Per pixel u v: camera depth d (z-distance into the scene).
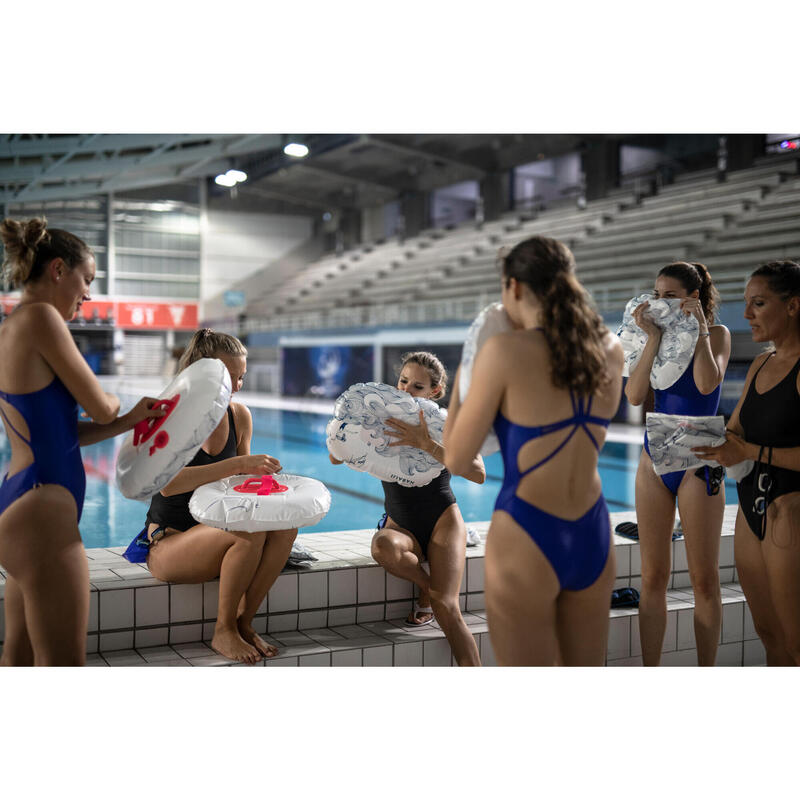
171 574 2.71
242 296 31.80
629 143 22.72
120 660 2.60
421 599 3.00
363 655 2.70
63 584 2.00
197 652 2.67
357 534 3.73
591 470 1.90
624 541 3.38
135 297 29.81
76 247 2.08
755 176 18.70
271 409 18.11
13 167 17.64
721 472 2.62
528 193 26.31
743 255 16.75
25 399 1.99
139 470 2.26
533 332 1.84
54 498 2.01
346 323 24.80
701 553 2.67
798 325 2.42
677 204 20.08
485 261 24.69
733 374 11.92
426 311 22.98
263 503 2.55
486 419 1.83
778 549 2.38
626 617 2.99
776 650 2.54
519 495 1.86
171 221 30.45
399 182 29.28
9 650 2.18
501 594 1.87
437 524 2.82
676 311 2.62
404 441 2.65
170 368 29.86
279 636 2.82
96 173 18.39
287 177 29.97
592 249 20.78
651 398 2.97
